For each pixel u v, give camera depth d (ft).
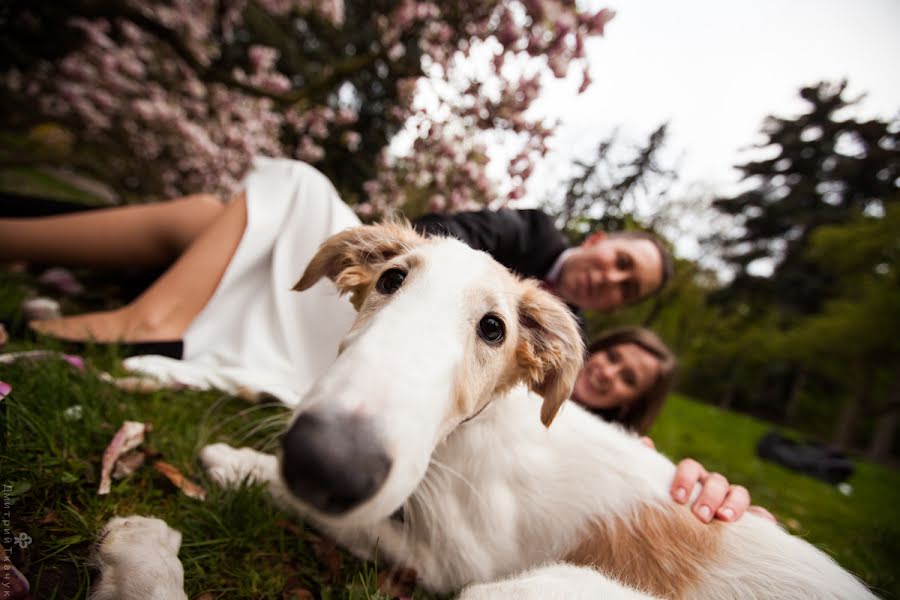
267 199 1.83
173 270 1.72
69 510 0.90
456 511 1.12
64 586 0.76
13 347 1.40
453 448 1.14
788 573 1.06
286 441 0.64
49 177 5.04
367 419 0.65
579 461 1.20
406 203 3.03
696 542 1.11
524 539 1.15
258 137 3.84
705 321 14.43
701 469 1.29
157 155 4.28
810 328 13.10
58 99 4.01
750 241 19.15
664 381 2.28
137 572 0.75
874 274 12.35
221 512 1.04
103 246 1.97
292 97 2.85
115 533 0.83
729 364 17.04
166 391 1.46
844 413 13.38
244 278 1.76
